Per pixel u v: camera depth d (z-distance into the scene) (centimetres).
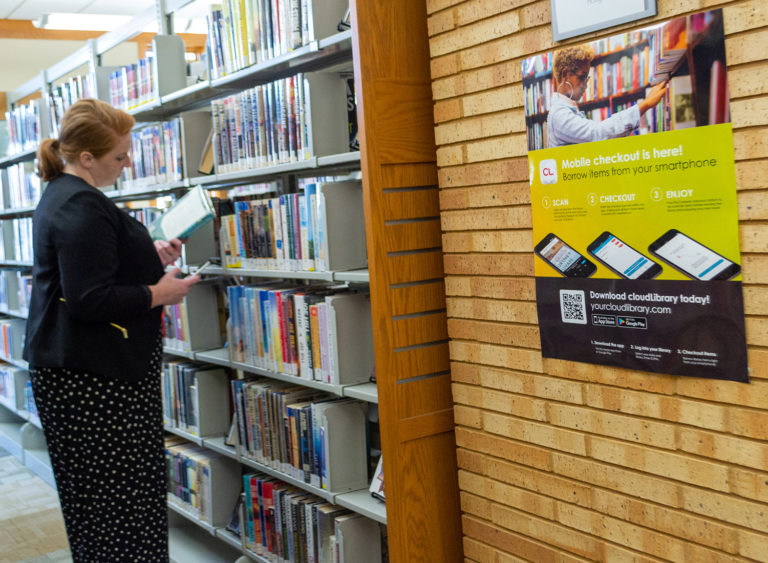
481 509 218
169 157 346
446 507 229
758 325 151
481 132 201
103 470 242
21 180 550
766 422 151
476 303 210
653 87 162
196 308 350
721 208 154
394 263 217
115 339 239
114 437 242
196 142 335
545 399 196
